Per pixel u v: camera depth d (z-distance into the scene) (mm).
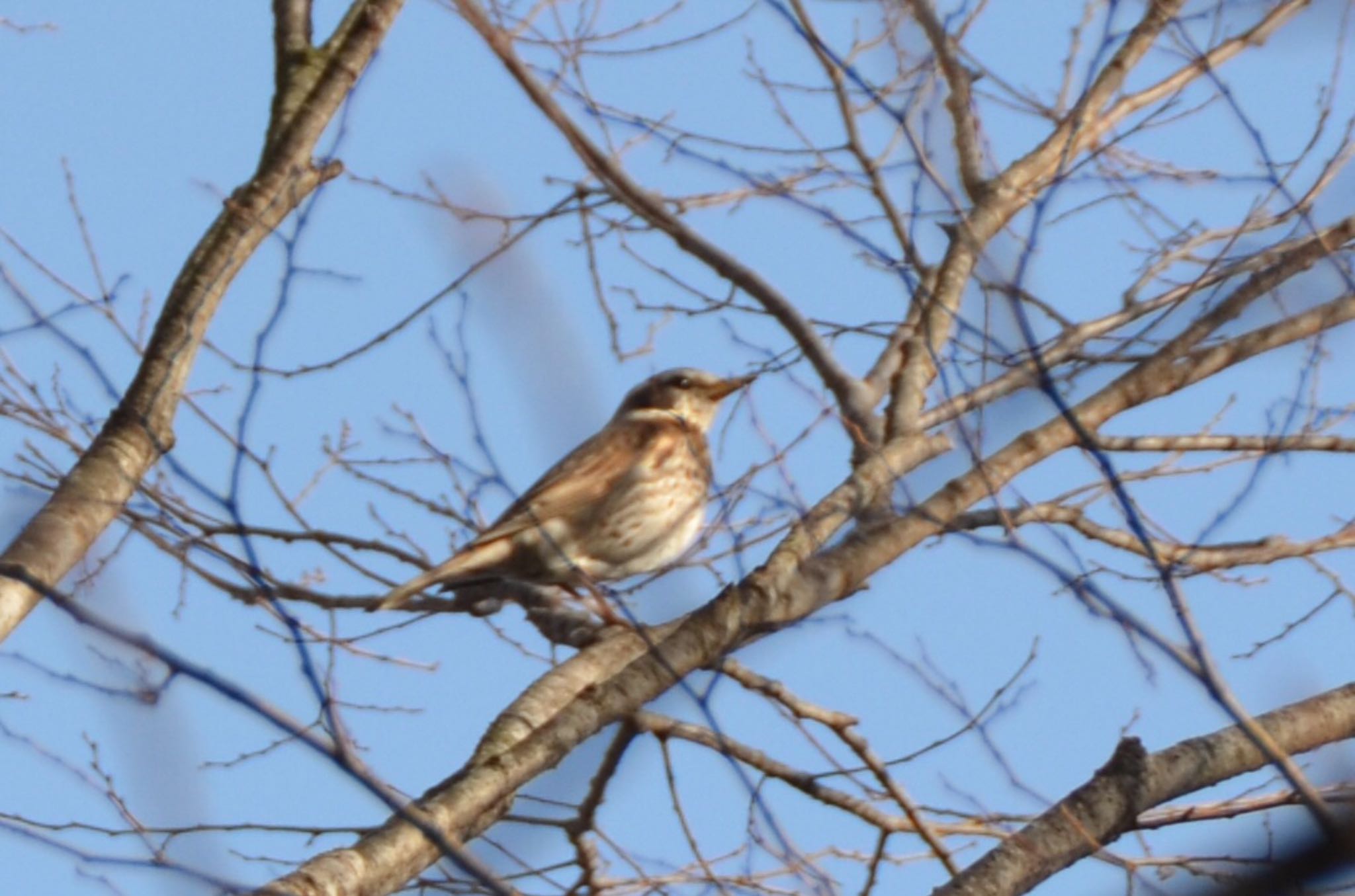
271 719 8641
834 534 11703
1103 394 12742
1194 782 11297
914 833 11656
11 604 11156
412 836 10438
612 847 11766
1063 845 10953
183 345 12406
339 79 13203
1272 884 8773
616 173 12633
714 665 11070
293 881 9906
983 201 14000
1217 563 12797
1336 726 11641
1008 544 9625
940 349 13555
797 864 11531
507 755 10969
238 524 9297
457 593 13883
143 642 8320
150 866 8945
